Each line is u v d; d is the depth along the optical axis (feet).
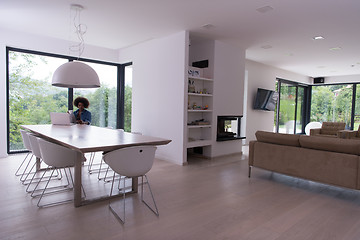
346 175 9.95
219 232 7.26
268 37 16.53
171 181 12.28
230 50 18.72
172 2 11.35
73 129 12.22
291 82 32.35
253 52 20.84
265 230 7.45
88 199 9.29
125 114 22.38
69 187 10.94
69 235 6.87
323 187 12.01
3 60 16.10
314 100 35.60
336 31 14.78
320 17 12.64
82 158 9.79
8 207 8.65
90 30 15.96
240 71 19.69
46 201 9.28
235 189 11.28
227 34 16.10
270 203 9.69
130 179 12.51
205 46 18.04
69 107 19.76
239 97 19.81
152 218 8.07
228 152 19.42
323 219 8.34
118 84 22.58
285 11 12.03
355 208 9.39
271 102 26.09
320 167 10.69
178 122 16.03
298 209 9.16
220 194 10.55
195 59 18.84
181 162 15.85
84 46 19.44
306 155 11.12
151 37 17.26
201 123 17.25
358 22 13.19
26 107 17.95
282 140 12.04
